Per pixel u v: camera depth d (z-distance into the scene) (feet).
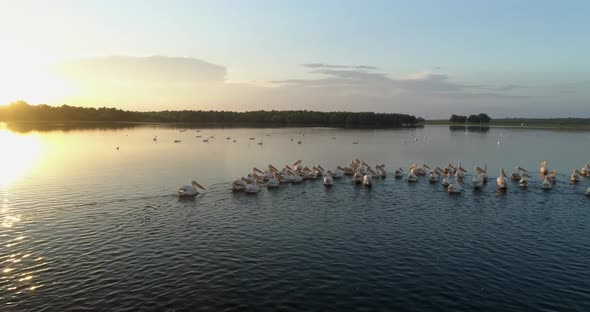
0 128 519.60
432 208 126.31
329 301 70.23
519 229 106.32
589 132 595.88
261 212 121.19
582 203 132.46
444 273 80.69
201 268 82.33
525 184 157.48
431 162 241.96
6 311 66.59
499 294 72.79
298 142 358.64
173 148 302.45
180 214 118.11
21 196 138.10
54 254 88.63
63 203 129.08
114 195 140.46
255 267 82.94
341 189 153.69
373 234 102.27
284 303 69.46
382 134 510.58
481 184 155.53
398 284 76.23
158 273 80.02
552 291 73.87
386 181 170.50
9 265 83.20
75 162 221.25
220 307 68.08
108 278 77.87
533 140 429.38
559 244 95.81
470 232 104.06
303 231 104.37
